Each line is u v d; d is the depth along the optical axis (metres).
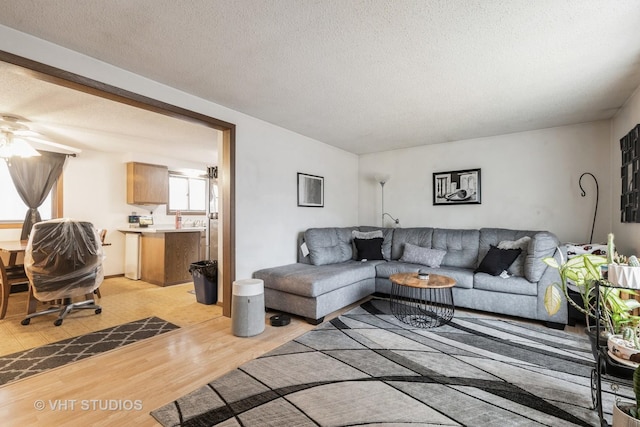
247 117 3.40
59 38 1.92
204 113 2.94
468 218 4.40
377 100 2.97
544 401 1.74
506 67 2.30
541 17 1.70
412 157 4.91
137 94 2.42
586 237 3.61
